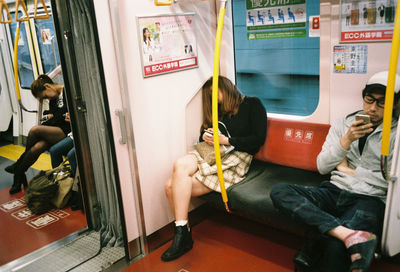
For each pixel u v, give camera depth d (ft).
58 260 9.51
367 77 8.32
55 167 13.25
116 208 9.80
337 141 8.50
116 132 8.71
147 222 9.78
